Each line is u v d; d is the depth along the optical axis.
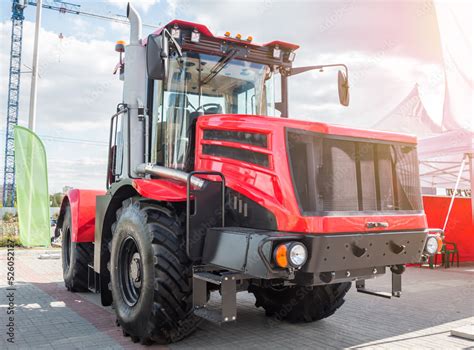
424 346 3.84
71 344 3.85
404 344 3.90
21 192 9.70
